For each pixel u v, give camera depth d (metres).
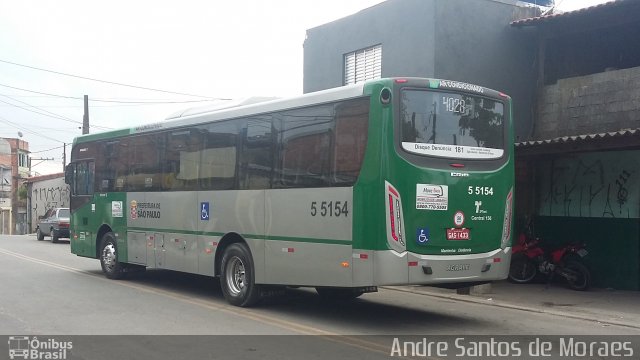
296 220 8.51
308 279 8.30
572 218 12.36
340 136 7.97
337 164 7.97
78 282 12.50
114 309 9.32
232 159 9.80
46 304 9.72
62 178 39.59
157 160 11.67
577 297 10.84
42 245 24.55
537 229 12.95
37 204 43.12
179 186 11.01
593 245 12.02
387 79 7.60
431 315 9.22
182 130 11.03
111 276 13.05
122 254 12.66
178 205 10.98
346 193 7.79
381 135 7.48
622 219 11.57
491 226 8.29
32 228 43.56
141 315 8.85
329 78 17.19
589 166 12.20
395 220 7.45
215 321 8.45
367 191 7.52
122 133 12.84
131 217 12.38
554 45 14.25
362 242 7.54
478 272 8.11
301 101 8.59
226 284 9.83
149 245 11.80
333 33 17.06
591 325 8.55
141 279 13.04
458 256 7.92
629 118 12.22
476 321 8.77
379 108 7.52
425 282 7.62
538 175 13.05
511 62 14.54
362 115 7.71
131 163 12.48
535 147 11.05
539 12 15.06
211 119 10.32
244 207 9.45
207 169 10.34
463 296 10.98
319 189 8.17
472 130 8.23
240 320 8.54
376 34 15.49
